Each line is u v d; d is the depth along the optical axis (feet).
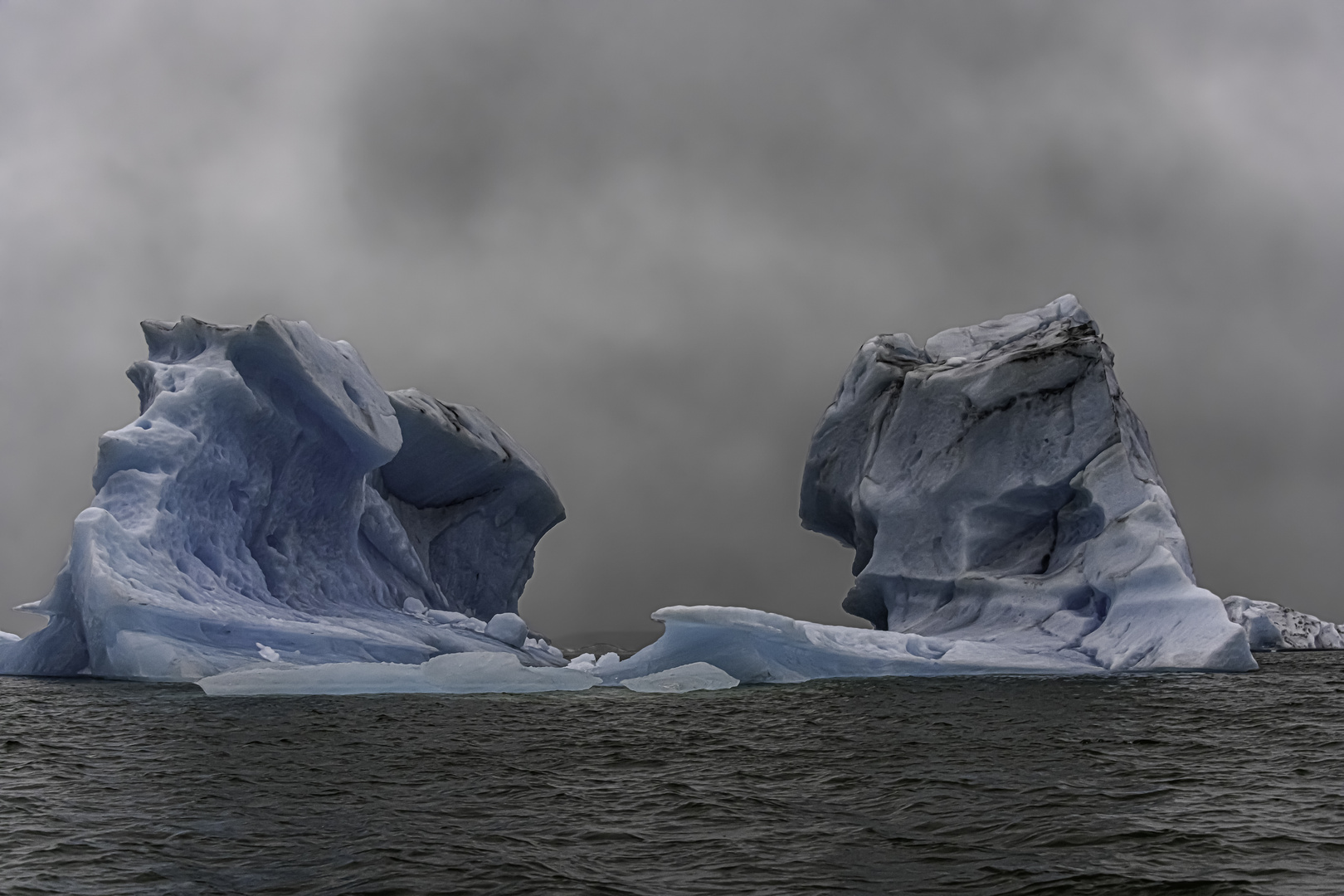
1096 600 71.26
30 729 39.70
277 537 68.95
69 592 58.95
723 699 51.70
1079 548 73.10
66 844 23.99
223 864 22.57
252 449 66.39
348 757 34.68
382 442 70.23
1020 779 31.65
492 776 31.96
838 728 41.65
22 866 22.33
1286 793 29.45
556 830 25.49
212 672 54.75
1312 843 24.08
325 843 24.17
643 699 51.42
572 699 51.72
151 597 54.95
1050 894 20.76
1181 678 60.44
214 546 63.05
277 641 58.49
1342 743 37.86
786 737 39.55
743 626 58.49
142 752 35.29
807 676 61.93
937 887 21.18
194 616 55.88
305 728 40.60
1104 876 21.77
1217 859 22.88
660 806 28.09
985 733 40.65
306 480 70.08
